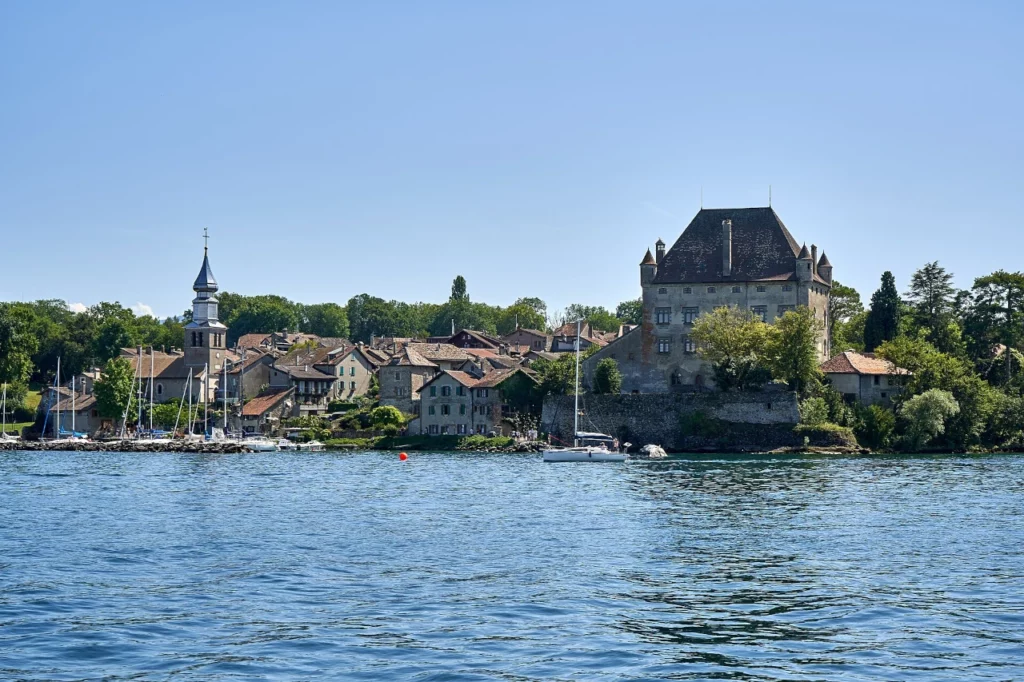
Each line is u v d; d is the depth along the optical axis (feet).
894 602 183.62
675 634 164.55
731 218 619.26
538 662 150.82
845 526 267.18
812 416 536.83
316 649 156.25
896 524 270.05
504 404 609.83
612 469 443.73
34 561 220.02
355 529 265.95
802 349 551.59
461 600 185.37
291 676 145.07
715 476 405.18
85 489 369.71
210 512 301.22
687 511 298.15
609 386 579.48
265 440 617.21
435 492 355.77
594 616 174.91
